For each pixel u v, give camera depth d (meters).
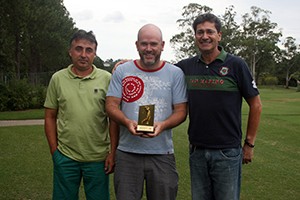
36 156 7.40
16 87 20.00
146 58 3.11
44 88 22.06
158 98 3.17
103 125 3.49
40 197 4.96
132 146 3.20
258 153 7.98
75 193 3.53
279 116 15.61
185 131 11.31
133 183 3.23
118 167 3.26
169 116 3.22
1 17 25.22
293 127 12.09
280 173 6.36
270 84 73.44
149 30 3.10
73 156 3.41
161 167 3.22
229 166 3.30
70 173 3.45
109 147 3.59
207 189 3.46
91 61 3.46
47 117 3.56
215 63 3.25
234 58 3.25
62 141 3.46
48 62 45.41
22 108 19.64
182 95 3.28
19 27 29.12
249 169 6.59
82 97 3.40
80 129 3.38
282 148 8.60
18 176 5.93
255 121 3.35
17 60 33.28
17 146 8.45
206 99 3.25
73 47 3.41
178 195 5.14
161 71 3.22
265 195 5.20
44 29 34.94
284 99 31.25
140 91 3.17
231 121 3.26
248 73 3.24
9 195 5.02
